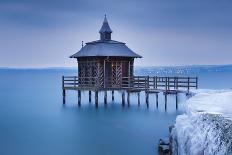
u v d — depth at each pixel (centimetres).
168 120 3900
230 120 1396
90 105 5156
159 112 4428
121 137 3105
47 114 4638
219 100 2047
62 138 3128
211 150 1240
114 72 4444
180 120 1728
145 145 2783
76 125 3750
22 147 2798
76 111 4697
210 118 1475
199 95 2400
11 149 2727
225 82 13950
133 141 2934
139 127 3547
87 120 4022
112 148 2709
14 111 5150
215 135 1293
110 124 3744
